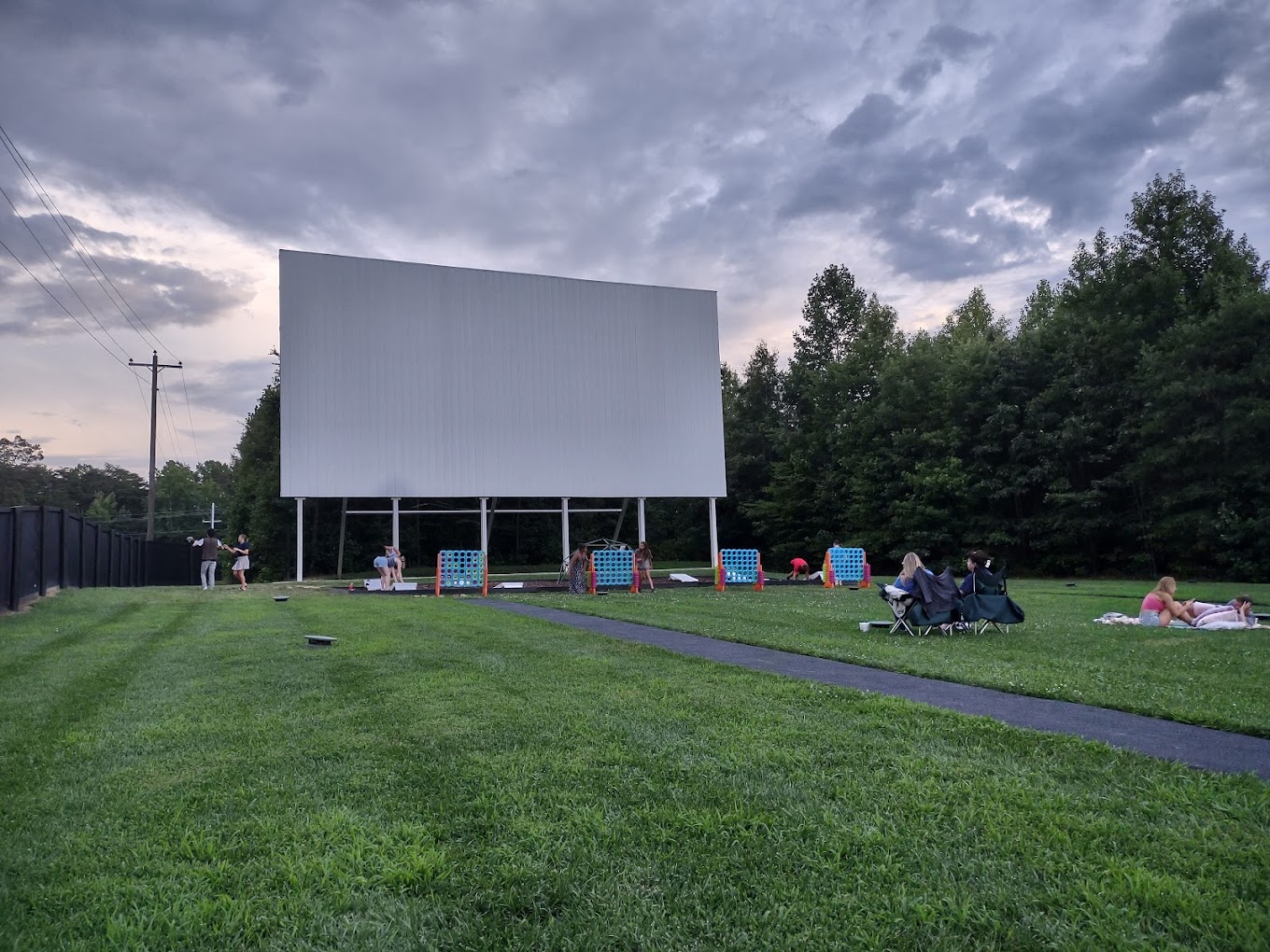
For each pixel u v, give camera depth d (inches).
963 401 1519.4
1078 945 120.7
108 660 383.6
